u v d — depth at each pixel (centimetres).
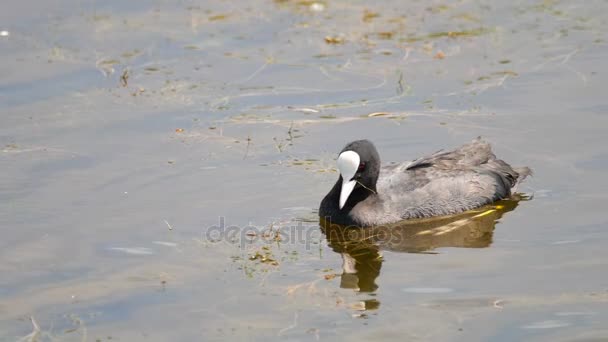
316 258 1298
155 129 1752
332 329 1089
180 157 1636
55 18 2334
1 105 1859
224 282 1216
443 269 1250
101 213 1431
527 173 1516
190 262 1275
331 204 1434
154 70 2027
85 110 1838
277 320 1113
